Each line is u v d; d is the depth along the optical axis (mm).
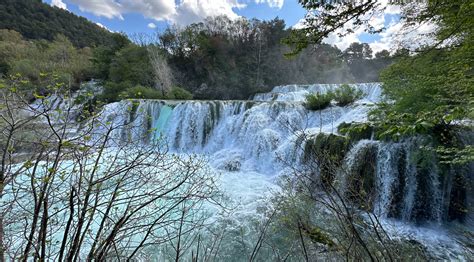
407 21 2939
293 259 3479
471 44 3039
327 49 18297
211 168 8750
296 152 7703
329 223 3623
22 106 1488
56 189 1589
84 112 1926
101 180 1643
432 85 4262
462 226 5219
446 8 2533
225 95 24953
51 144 1535
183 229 4043
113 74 22172
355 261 2092
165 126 12383
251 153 9578
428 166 5105
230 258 3992
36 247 1354
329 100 9883
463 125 4715
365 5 1975
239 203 6027
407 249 3941
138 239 3668
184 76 25547
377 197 5711
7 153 1444
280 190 6664
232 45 28766
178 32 27500
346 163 6148
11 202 1457
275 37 28969
